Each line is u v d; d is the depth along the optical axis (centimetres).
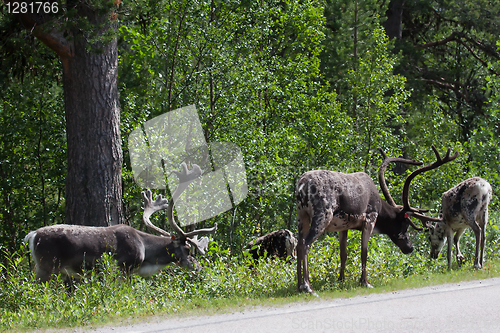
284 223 1827
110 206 1214
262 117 1689
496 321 654
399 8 2972
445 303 772
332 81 2683
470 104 3247
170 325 691
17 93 1766
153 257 1013
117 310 789
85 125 1209
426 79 3052
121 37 1758
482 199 1286
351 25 2638
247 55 1722
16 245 1805
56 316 768
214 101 1592
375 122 1966
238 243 1480
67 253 916
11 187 1781
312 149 1780
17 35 1324
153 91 1645
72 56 1210
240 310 780
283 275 1044
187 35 1569
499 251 1448
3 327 713
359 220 1008
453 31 3225
